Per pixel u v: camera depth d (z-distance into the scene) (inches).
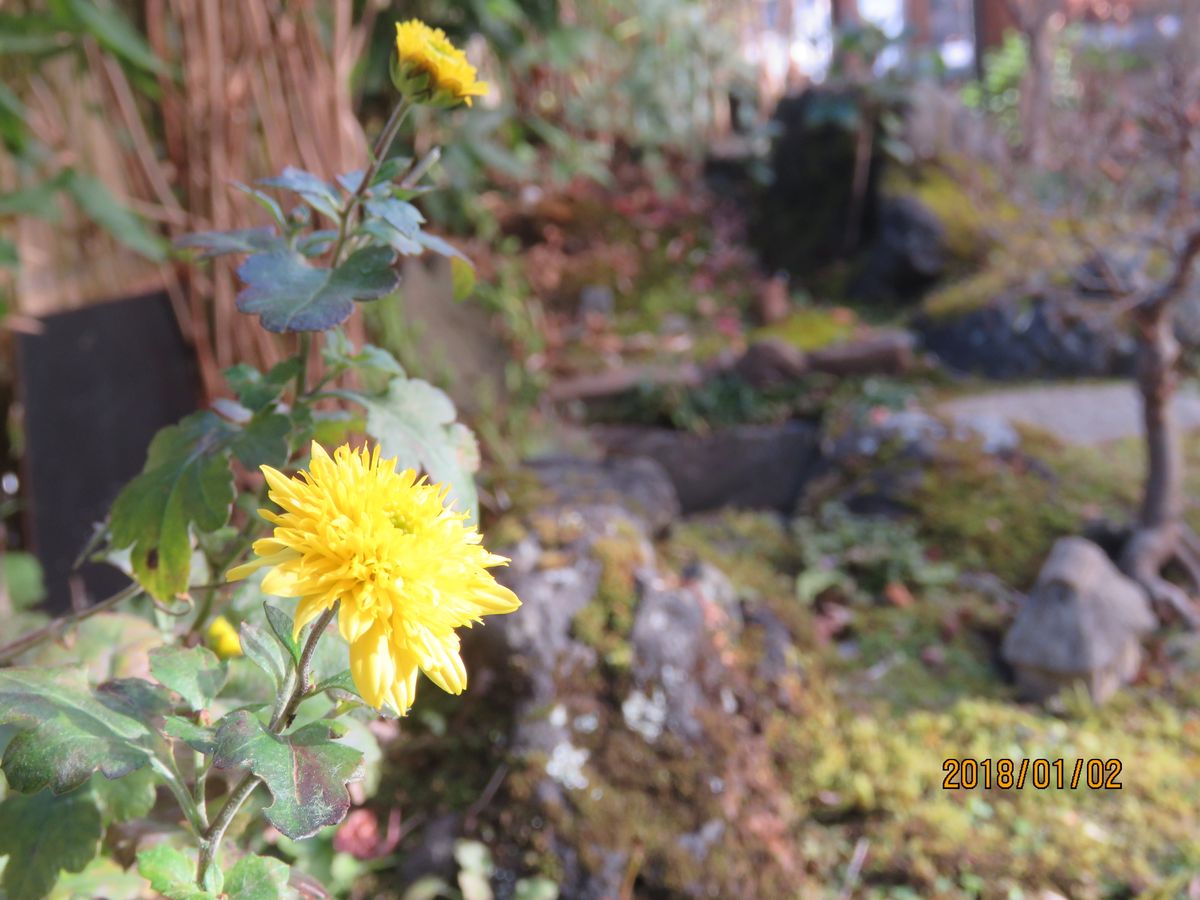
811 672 26.7
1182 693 28.1
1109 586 28.7
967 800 23.7
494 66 55.4
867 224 62.0
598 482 32.2
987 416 42.2
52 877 10.6
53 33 23.3
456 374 38.4
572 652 22.5
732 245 65.2
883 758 24.6
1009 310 49.9
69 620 12.3
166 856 8.8
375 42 37.9
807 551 34.9
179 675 8.9
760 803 22.2
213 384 23.4
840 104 60.8
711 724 22.5
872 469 39.1
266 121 22.1
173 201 23.2
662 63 67.3
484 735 22.0
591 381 49.0
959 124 64.2
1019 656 28.0
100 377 24.7
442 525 7.4
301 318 10.0
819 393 48.8
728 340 54.7
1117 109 36.4
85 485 25.2
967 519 35.6
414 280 39.8
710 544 36.3
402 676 7.1
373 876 20.3
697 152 70.7
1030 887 21.3
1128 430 43.1
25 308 27.1
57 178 23.6
